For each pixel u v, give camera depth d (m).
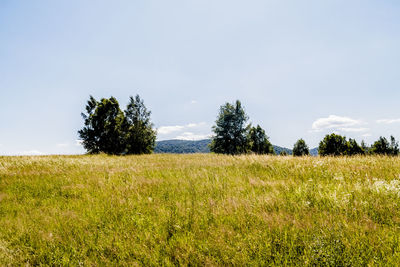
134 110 42.91
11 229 3.28
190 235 2.78
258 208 3.49
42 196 5.49
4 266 2.40
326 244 2.21
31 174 8.66
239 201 3.89
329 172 5.72
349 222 2.72
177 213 3.51
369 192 3.82
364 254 2.03
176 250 2.38
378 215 2.95
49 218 3.66
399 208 3.06
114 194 5.11
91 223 3.39
